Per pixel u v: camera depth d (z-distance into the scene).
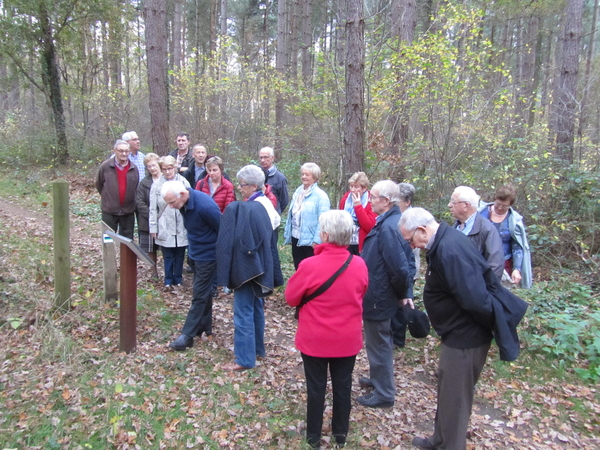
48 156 14.64
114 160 5.87
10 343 3.81
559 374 4.24
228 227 3.75
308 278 2.82
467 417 2.79
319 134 9.68
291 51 19.12
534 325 4.93
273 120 15.04
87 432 2.90
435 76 7.84
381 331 3.45
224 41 12.95
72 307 4.62
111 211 5.90
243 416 3.31
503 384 4.09
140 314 4.79
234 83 12.90
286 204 6.22
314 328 2.85
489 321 2.62
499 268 3.71
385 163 8.02
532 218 7.34
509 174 7.56
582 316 5.10
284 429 3.20
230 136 12.73
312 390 2.95
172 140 13.45
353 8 5.87
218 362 4.06
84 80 16.91
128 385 3.43
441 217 7.84
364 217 4.23
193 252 4.18
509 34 19.44
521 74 17.30
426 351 4.68
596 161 7.74
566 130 8.25
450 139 8.08
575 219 7.16
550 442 3.32
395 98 7.93
